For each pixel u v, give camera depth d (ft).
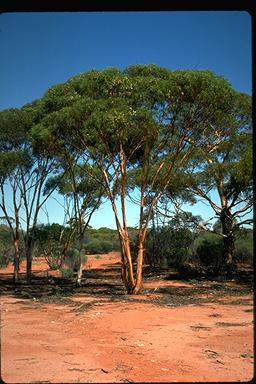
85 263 119.75
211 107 54.44
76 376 19.08
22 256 133.69
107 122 50.70
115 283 76.48
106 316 38.37
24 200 80.79
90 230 195.11
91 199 84.43
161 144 61.16
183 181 80.38
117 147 57.16
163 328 32.48
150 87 52.54
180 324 34.32
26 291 62.54
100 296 55.67
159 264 105.91
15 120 73.20
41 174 81.41
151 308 43.98
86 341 27.37
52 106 58.85
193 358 23.04
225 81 53.16
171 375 19.48
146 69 56.59
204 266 96.07
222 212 83.76
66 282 80.12
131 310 42.42
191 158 77.87
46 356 23.02
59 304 47.85
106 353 23.94
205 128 59.11
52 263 108.99
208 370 20.45
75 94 55.77
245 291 59.72
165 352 24.41
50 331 30.83
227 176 81.25
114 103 51.98
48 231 104.32
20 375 19.06
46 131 56.49
